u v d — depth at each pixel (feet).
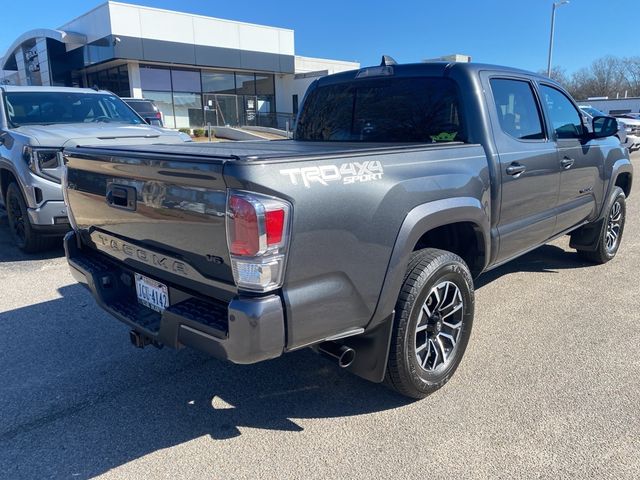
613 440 8.81
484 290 16.48
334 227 7.83
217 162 7.14
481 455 8.54
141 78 84.43
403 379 9.53
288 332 7.57
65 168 11.18
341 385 10.92
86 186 10.39
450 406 9.99
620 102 151.94
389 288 8.77
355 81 13.84
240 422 9.69
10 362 12.07
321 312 7.92
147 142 20.92
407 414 9.78
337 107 14.35
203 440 9.17
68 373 11.57
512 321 13.96
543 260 19.66
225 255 7.47
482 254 11.48
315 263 7.68
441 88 12.05
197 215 7.73
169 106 88.84
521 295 15.93
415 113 12.51
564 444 8.75
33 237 20.40
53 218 19.20
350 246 8.10
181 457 8.71
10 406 10.27
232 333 7.30
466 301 10.63
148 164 8.32
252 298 7.24
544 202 13.83
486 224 11.21
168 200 8.20
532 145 12.99
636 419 9.39
